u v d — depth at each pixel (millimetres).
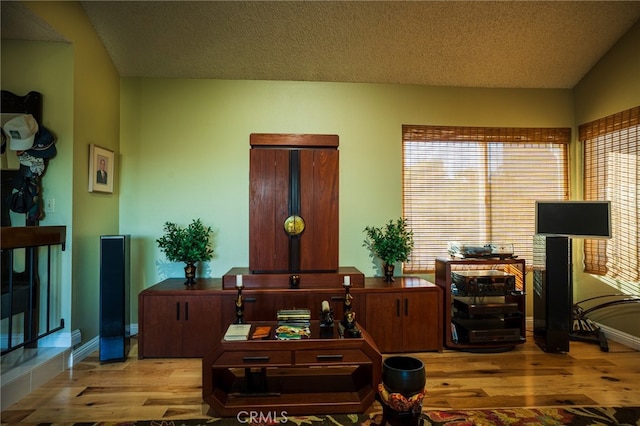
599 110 3527
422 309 3137
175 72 3518
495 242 3809
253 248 3285
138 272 3531
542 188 3850
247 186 3607
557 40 3297
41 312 2766
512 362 2900
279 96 3633
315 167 3346
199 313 2992
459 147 3809
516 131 3811
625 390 2418
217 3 2932
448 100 3771
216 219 3588
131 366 2807
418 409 1751
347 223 3686
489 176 3824
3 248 2189
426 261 3770
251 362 2119
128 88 3531
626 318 3266
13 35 2689
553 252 3139
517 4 2967
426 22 3121
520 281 3605
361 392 2266
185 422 2043
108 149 3293
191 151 3574
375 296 3090
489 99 3803
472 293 3133
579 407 2193
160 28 3117
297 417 2113
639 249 3131
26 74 2771
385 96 3719
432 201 3783
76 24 2832
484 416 2090
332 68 3533
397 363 1934
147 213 3537
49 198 2770
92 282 3082
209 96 3586
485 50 3379
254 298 3021
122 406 2207
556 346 3092
